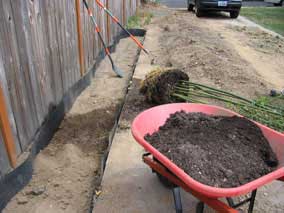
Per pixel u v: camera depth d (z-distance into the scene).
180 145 2.12
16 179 2.46
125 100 4.03
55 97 3.39
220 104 3.78
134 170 2.65
